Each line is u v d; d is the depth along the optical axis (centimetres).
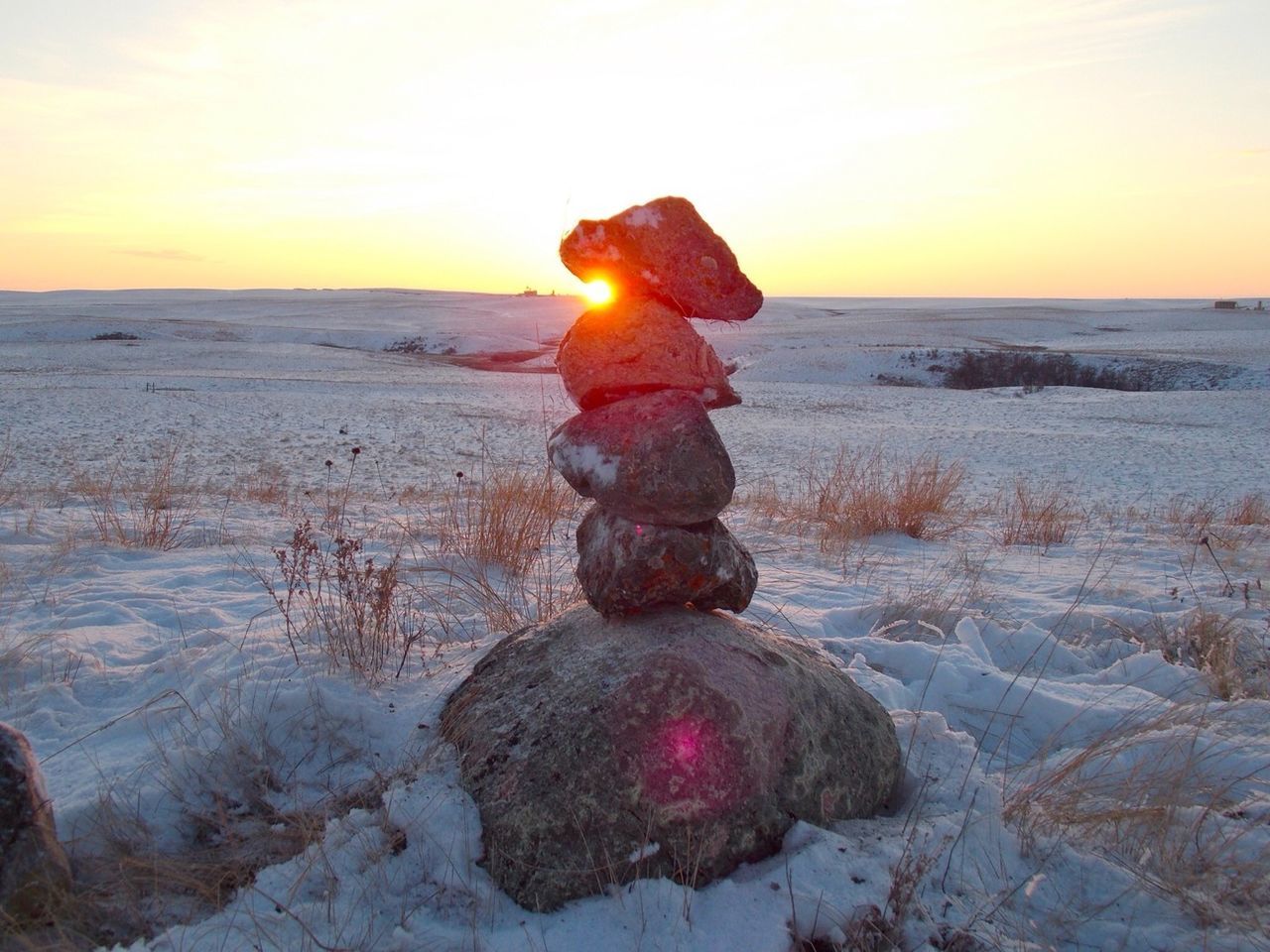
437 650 432
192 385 3622
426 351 7138
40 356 4972
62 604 527
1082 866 292
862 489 1070
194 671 408
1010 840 300
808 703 316
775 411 3506
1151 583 680
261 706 356
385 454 2044
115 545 697
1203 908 269
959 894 274
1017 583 680
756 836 282
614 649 323
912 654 473
